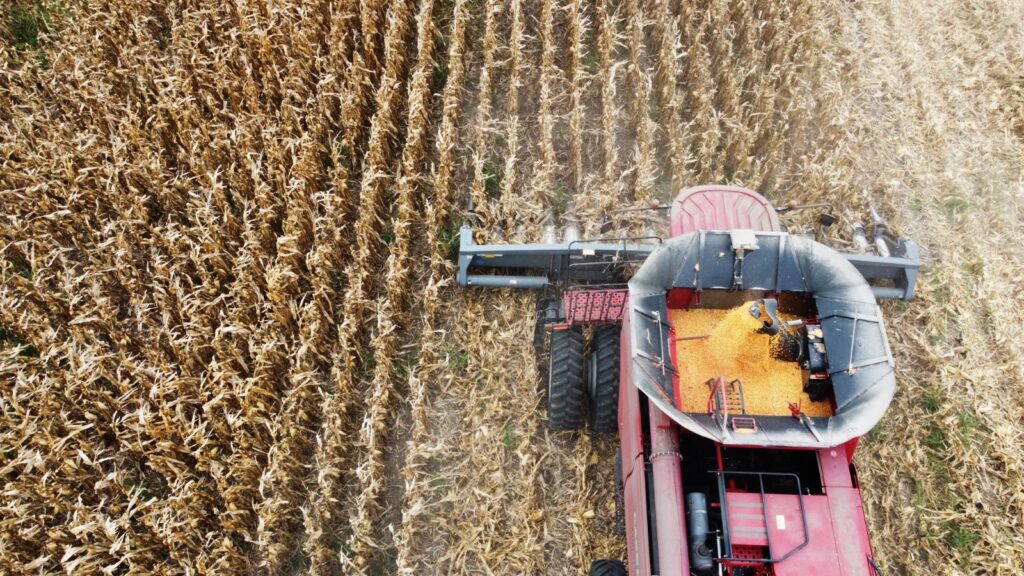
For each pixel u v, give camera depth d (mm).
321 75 11070
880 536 8102
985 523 8180
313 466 8453
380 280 9898
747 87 12016
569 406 8117
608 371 7961
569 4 12359
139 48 11406
